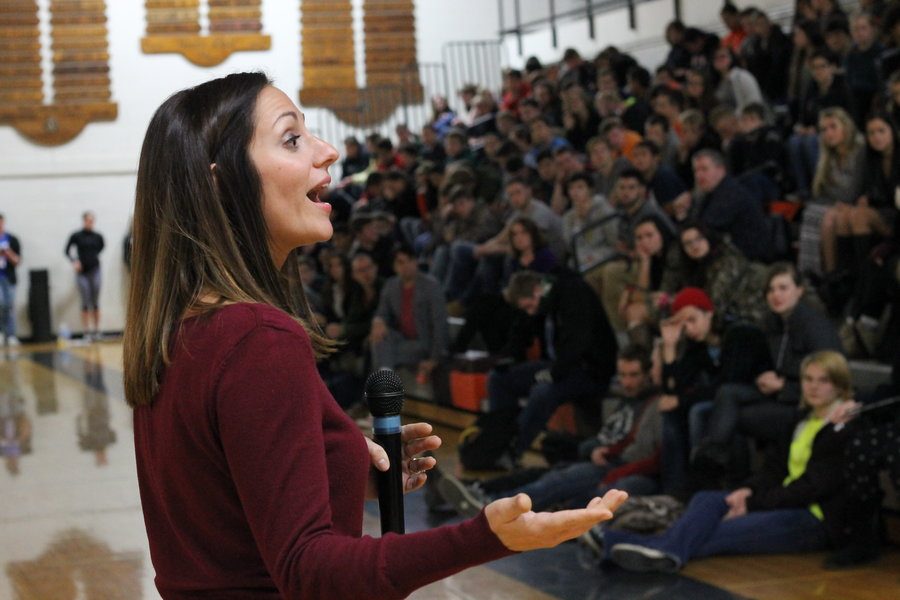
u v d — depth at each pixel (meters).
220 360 1.46
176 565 1.62
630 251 8.23
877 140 7.14
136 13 19.52
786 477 5.68
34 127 19.25
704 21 14.04
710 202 7.61
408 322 10.01
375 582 1.34
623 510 5.77
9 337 18.73
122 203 19.56
